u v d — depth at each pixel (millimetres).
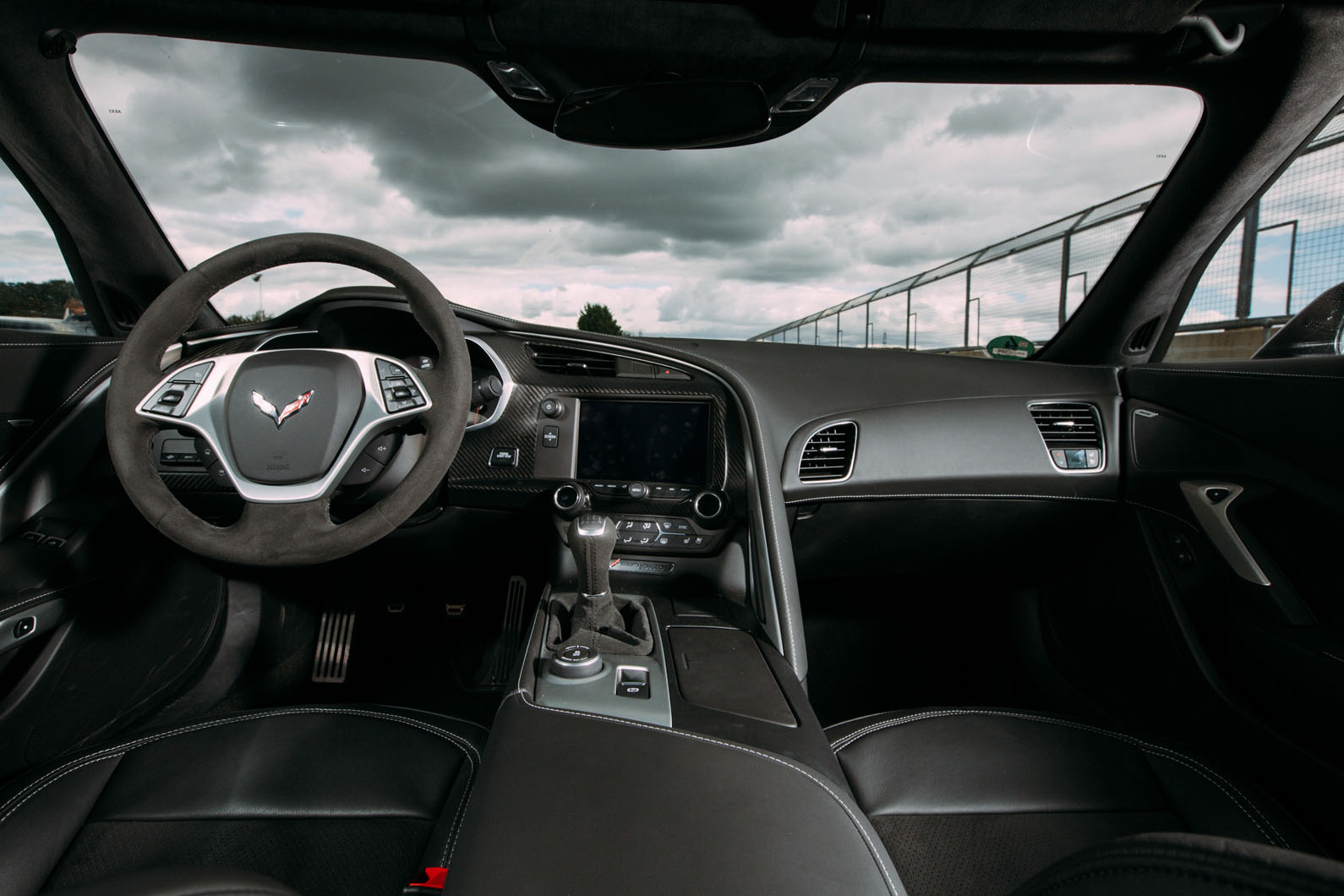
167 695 1569
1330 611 1312
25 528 1370
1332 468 1339
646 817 656
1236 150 1650
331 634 1978
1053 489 1774
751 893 576
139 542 1505
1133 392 1812
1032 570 1948
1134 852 353
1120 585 1752
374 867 887
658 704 856
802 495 1729
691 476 1473
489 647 2006
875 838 660
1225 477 1541
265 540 1022
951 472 1753
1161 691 1589
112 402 1026
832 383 1831
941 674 2076
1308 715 1247
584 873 591
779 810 675
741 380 1480
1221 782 1030
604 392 1551
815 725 857
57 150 1578
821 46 1484
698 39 1467
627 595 1274
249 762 1036
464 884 584
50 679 1282
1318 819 1191
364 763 1045
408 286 1070
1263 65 1504
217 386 1053
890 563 1919
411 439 1379
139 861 880
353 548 1037
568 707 841
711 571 1369
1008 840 948
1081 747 1108
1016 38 1474
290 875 872
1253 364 1531
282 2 1424
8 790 967
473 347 1599
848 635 2121
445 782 1030
